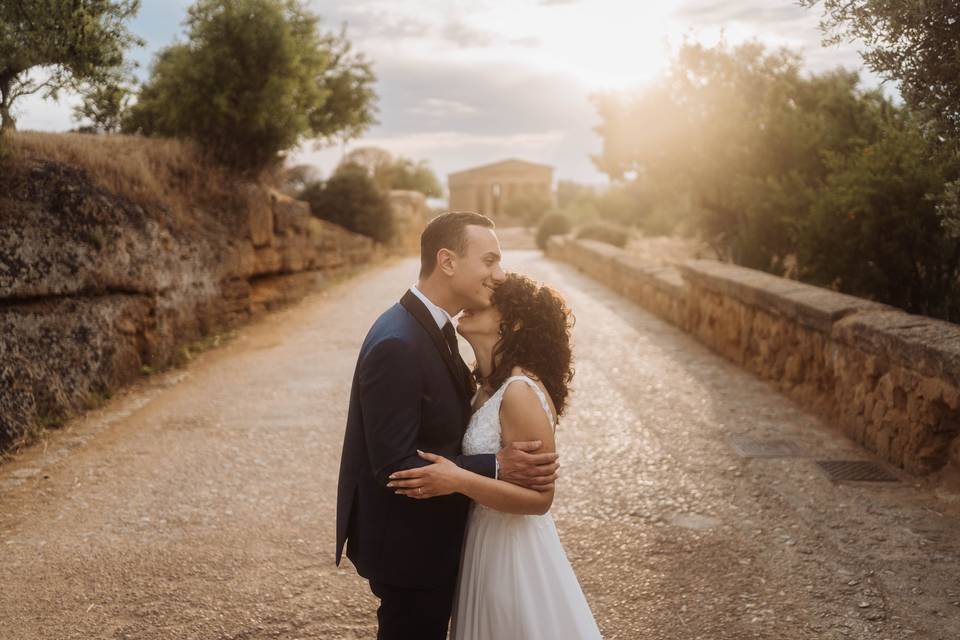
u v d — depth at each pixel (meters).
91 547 4.29
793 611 3.40
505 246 41.09
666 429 6.29
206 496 5.07
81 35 6.61
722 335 9.29
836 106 10.41
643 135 14.35
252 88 12.45
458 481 2.08
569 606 2.26
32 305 7.01
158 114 13.23
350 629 3.40
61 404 6.87
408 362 2.15
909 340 5.02
